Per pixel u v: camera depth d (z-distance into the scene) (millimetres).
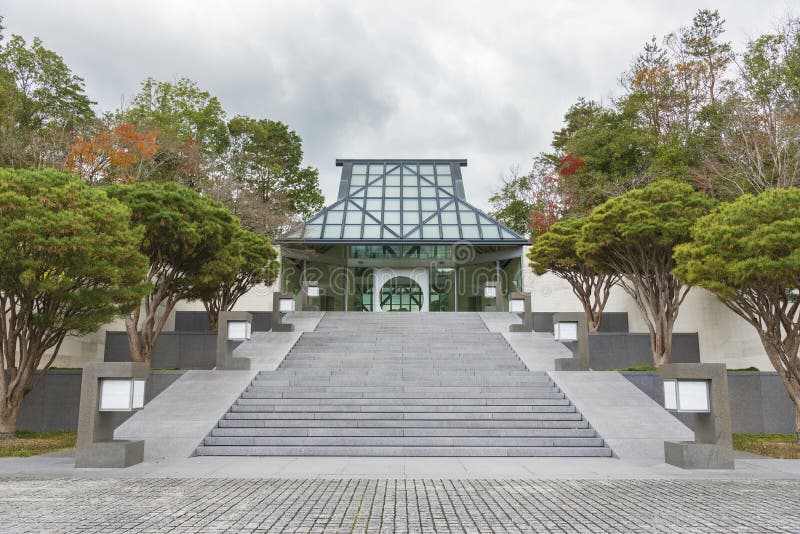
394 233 32031
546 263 22094
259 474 8477
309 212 40562
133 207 14406
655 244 16078
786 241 10664
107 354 19516
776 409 14234
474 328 22062
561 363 15258
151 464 9422
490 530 5367
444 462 9875
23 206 11203
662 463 9680
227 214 16203
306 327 21906
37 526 5422
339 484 7699
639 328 24078
